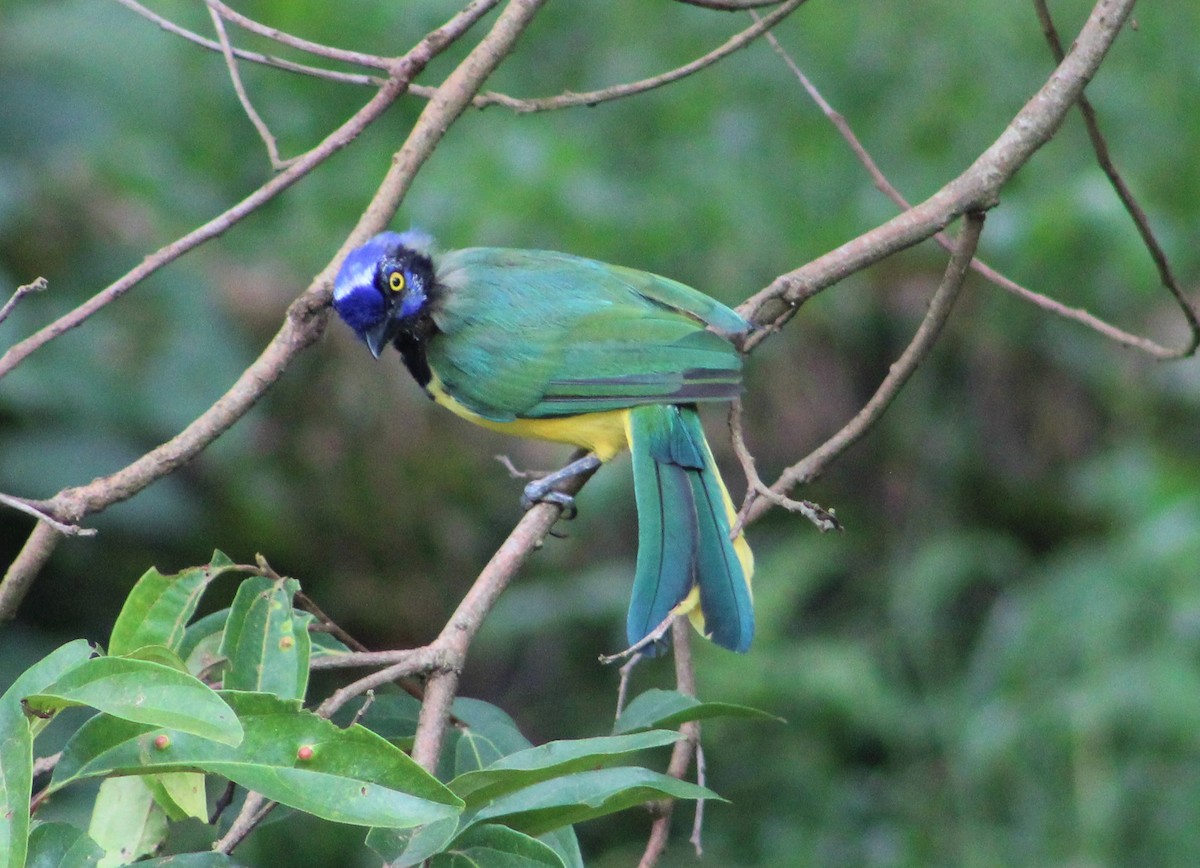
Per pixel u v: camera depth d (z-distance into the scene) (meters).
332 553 13.95
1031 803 11.54
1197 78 13.83
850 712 12.37
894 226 6.35
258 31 6.24
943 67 13.89
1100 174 12.70
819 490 15.09
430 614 14.10
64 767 3.98
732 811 12.29
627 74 13.91
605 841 12.58
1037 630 12.50
